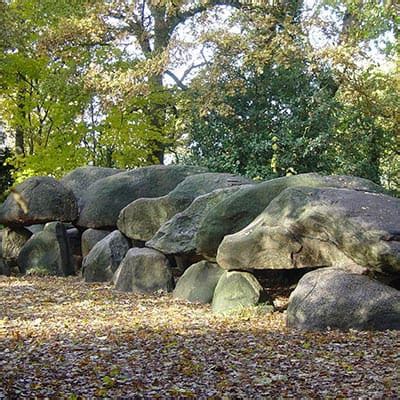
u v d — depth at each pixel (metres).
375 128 17.66
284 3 19.22
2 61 19.73
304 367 6.81
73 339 8.30
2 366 6.97
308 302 8.78
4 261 16.00
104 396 5.95
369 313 8.42
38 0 20.73
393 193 18.39
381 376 6.37
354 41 17.70
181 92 20.38
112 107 20.09
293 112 17.11
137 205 14.27
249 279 10.27
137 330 8.83
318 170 16.95
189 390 6.11
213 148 17.78
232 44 17.64
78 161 20.69
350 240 8.96
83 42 20.70
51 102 20.86
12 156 22.62
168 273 12.62
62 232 15.67
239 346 7.82
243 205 11.10
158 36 21.52
